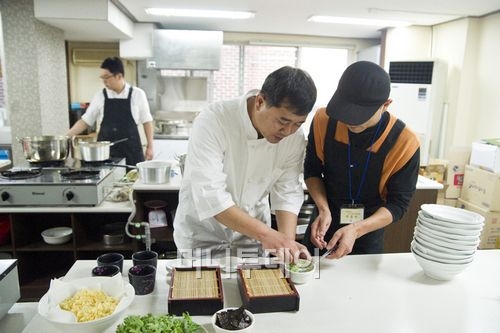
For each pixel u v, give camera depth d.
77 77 5.30
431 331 1.06
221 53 5.04
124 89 3.50
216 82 5.60
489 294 1.26
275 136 1.22
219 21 4.70
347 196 1.65
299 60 5.65
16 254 2.47
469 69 4.23
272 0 3.63
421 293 1.26
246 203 1.54
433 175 3.72
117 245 2.59
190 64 4.96
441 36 4.57
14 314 1.19
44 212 2.29
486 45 4.05
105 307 1.00
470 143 4.30
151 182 2.53
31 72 3.83
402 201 1.54
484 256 1.58
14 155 3.93
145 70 5.15
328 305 1.17
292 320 1.09
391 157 1.52
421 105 4.19
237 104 1.39
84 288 1.08
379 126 1.49
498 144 3.37
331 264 1.46
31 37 3.75
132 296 1.06
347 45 5.65
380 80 1.27
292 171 1.56
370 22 4.53
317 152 1.67
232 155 1.41
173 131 5.02
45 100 4.00
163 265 1.42
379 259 1.52
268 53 5.62
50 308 0.98
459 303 1.20
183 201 1.54
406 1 3.56
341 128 1.54
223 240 1.60
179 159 2.81
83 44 5.15
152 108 5.24
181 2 3.81
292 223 1.48
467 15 4.08
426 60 4.14
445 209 1.40
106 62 3.35
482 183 3.47
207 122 1.34
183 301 1.09
